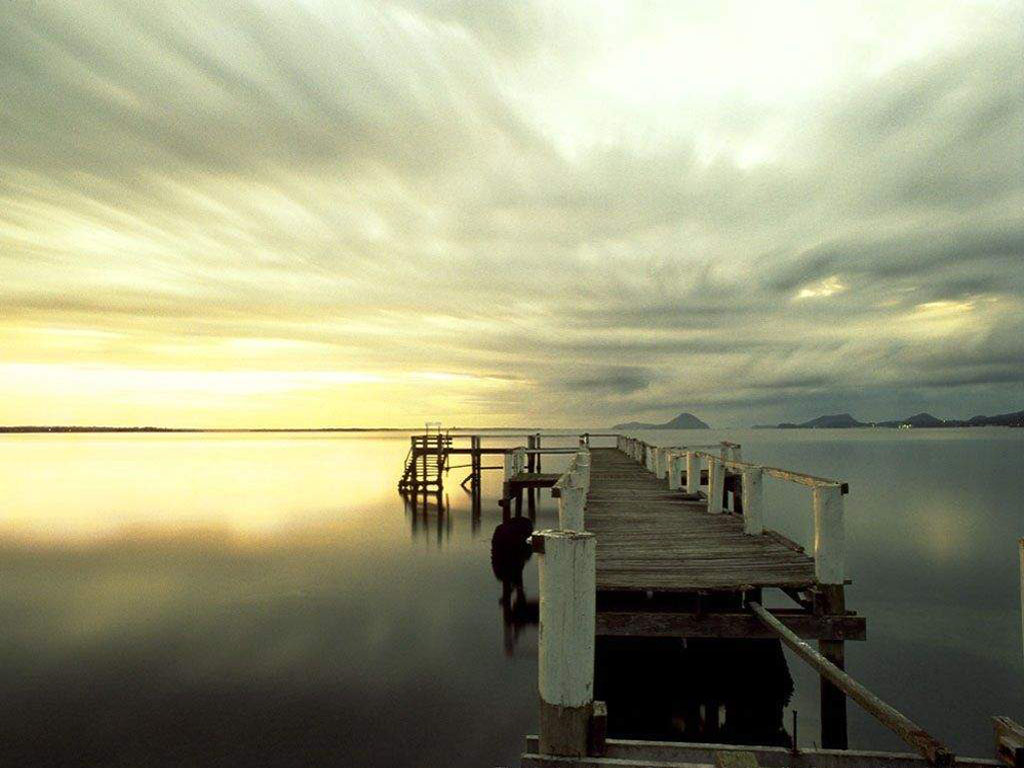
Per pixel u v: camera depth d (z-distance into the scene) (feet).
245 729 25.46
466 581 53.21
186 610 43.91
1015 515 92.43
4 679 30.78
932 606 46.16
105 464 249.75
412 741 24.52
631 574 22.34
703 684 27.63
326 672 31.89
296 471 207.72
